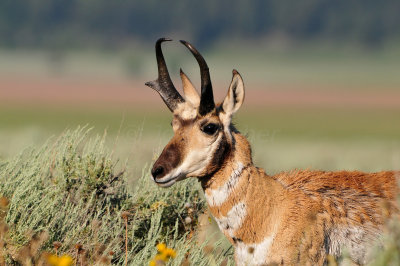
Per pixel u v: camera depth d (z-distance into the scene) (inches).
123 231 537.6
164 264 455.8
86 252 501.0
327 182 519.2
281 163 1194.6
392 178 536.7
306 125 4660.4
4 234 472.7
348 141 2834.6
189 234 558.6
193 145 489.7
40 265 466.6
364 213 511.5
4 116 4884.4
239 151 495.5
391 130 4350.4
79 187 547.5
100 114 5610.2
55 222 504.7
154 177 488.1
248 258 491.5
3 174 535.2
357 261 507.2
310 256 488.7
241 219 489.4
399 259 438.0
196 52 482.0
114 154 591.5
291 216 490.3
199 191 592.1
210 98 486.9
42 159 570.9
